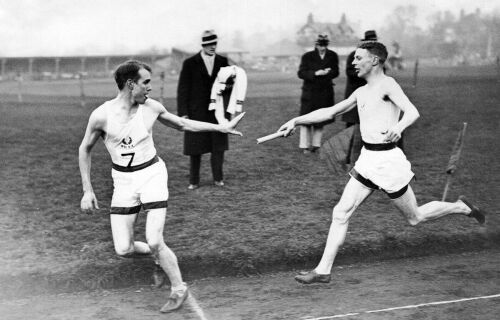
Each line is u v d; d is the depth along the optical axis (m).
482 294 4.42
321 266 4.71
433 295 4.42
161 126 11.10
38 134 10.09
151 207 4.22
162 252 4.23
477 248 5.54
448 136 10.02
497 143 9.49
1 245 5.46
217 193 7.12
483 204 6.62
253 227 5.90
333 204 6.71
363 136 4.73
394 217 6.17
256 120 11.30
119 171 4.30
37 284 4.70
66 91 13.55
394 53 17.95
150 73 4.17
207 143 7.21
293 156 8.94
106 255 5.17
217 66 7.03
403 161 4.66
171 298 4.30
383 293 4.50
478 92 13.77
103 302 4.49
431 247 5.46
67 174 8.00
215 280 4.92
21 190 7.25
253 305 4.34
